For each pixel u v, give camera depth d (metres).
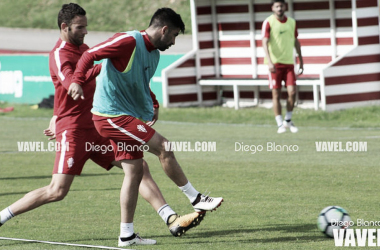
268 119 58.69
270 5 66.62
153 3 132.88
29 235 22.20
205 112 63.50
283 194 28.67
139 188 21.81
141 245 20.62
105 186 31.81
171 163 20.89
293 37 49.44
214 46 70.75
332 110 57.97
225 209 25.95
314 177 32.56
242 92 69.81
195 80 69.19
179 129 54.50
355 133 48.44
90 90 21.92
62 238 21.75
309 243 20.42
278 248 19.86
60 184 21.22
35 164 39.78
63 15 21.58
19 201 21.14
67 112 21.70
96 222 24.17
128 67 19.91
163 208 21.61
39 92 74.75
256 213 25.08
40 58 74.31
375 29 59.00
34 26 135.62
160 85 70.06
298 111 60.25
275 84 49.62
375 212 24.56
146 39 20.16
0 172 36.78
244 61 69.19
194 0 68.88
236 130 52.91
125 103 20.48
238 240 21.03
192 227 21.48
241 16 68.75
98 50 19.48
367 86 59.03
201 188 30.67
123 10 133.25
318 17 63.72
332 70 57.72
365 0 58.53
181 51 103.38
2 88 77.50
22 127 59.38
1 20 140.12
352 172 33.56
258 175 33.72
